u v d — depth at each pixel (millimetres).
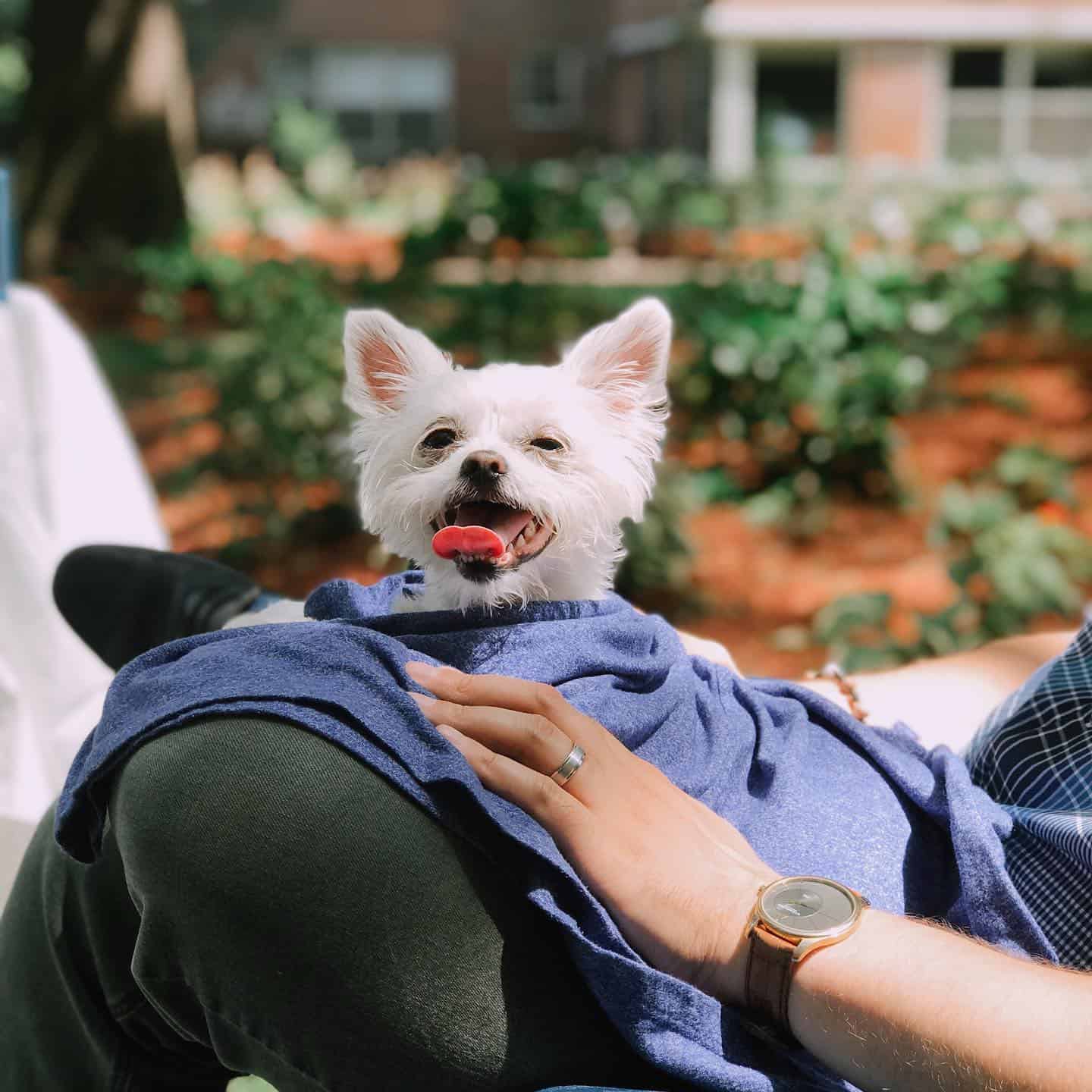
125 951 1295
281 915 1068
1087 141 21859
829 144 21891
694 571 5207
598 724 1246
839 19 20891
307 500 5840
